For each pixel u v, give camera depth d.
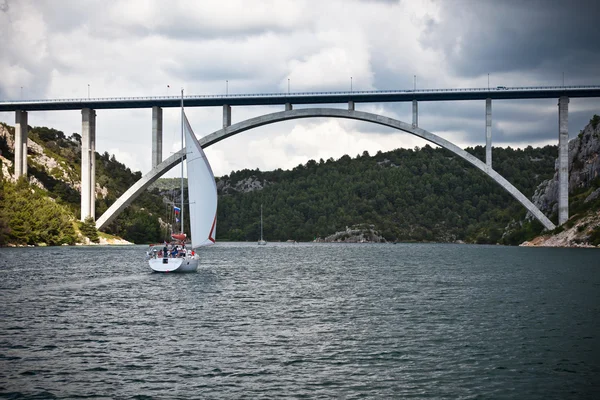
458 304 34.03
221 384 17.61
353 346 22.61
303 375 18.58
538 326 26.84
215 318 28.84
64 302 34.19
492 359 20.64
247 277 51.88
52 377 18.23
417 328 26.36
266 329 26.00
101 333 24.92
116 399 16.31
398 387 17.42
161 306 32.75
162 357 20.69
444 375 18.67
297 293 39.44
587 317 29.30
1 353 21.22
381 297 37.31
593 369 19.41
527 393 16.97
